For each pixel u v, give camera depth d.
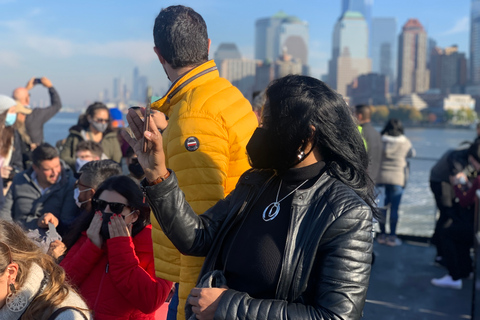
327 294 1.24
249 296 1.30
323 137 1.35
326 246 1.29
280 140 1.36
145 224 2.16
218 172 1.75
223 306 1.26
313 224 1.30
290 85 1.38
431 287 5.01
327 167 1.38
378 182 6.54
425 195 12.70
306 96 1.35
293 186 1.39
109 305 2.06
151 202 1.45
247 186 1.51
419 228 8.19
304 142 1.35
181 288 1.80
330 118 1.35
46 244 2.23
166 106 1.88
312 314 1.22
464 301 4.63
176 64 1.84
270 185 1.45
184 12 1.83
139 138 1.44
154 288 2.01
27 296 1.24
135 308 2.08
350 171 1.38
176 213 1.45
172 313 2.05
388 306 4.46
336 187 1.34
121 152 5.45
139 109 1.41
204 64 1.86
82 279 2.13
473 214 4.95
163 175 1.45
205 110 1.77
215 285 1.36
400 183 6.50
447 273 5.46
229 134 1.79
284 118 1.35
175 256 1.84
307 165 1.38
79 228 2.32
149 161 1.43
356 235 1.27
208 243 1.51
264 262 1.31
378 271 5.51
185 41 1.81
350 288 1.23
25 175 3.62
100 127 5.31
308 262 1.28
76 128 5.32
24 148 5.40
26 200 3.56
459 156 4.93
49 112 5.88
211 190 1.75
